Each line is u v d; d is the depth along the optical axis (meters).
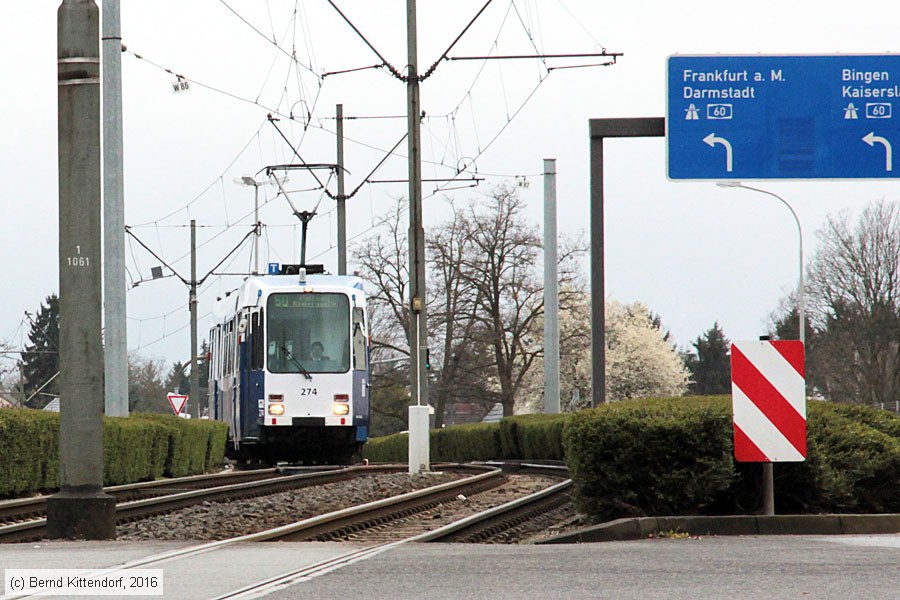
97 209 41.06
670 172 76.88
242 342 105.69
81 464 40.69
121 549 35.47
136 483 81.25
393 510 55.31
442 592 26.06
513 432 129.75
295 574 29.31
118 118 81.06
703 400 48.72
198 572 29.78
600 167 74.50
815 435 46.00
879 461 46.16
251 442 104.75
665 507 44.53
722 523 41.03
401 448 167.25
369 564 31.28
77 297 40.94
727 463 43.78
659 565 30.73
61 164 41.00
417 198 93.81
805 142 77.62
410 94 93.62
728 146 77.25
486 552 34.31
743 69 77.50
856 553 33.19
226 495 68.62
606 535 39.59
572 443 46.03
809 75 77.69
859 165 77.62
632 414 44.91
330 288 105.12
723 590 26.11
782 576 28.39
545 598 25.05
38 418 69.12
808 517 41.38
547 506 60.66
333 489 71.69
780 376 41.38
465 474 93.62
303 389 103.19
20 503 56.47
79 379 40.81
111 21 80.69
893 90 77.69
